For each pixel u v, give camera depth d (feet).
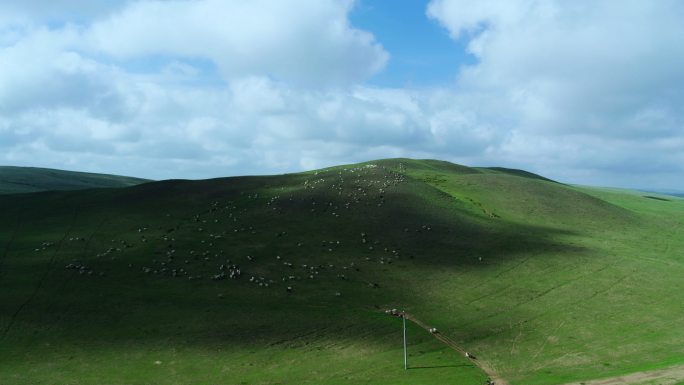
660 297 238.89
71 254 248.73
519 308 222.07
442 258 276.21
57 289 210.18
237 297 216.13
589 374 161.58
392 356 173.68
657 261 297.74
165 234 281.54
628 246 331.36
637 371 161.99
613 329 202.90
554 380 156.56
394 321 202.69
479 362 172.35
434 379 156.25
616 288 248.93
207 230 290.15
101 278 224.33
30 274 223.10
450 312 215.10
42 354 163.73
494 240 311.27
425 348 181.27
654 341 191.11
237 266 246.47
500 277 257.14
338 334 189.06
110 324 186.29
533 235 330.54
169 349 171.94
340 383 152.35
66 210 324.80
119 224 296.71
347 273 249.14
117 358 164.45
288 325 194.08
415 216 334.65
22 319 183.73
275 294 221.66
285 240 282.15
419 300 225.76
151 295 211.41
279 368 162.09
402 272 255.09
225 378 154.51
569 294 239.71
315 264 256.11
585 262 286.05
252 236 284.82
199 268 241.55
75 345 170.81
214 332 185.16
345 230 303.07
